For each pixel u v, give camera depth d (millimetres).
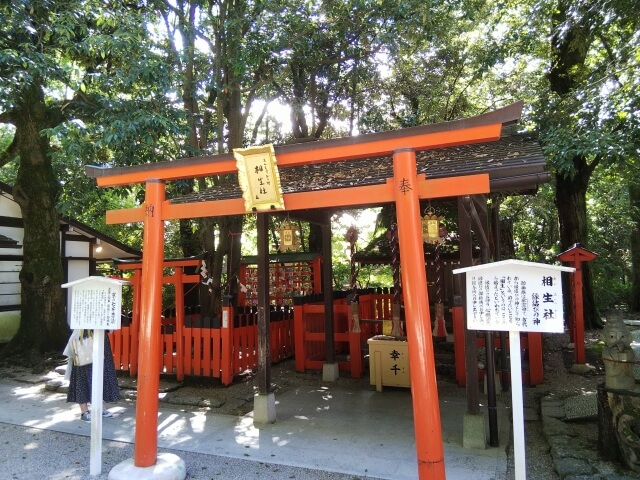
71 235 11234
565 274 11156
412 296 3207
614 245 16969
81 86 6816
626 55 6887
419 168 4094
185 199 5207
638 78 6270
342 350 9062
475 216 4105
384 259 9797
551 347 9273
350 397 6293
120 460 4305
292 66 10102
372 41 8836
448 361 7676
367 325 9234
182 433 4996
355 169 5230
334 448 4469
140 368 3914
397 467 3996
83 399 5387
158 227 4195
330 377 7285
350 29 8953
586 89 7160
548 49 10492
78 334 5418
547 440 4465
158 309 4055
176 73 7309
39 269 9188
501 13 10070
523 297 2967
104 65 8844
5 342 9906
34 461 4293
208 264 8367
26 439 4891
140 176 4387
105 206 9883
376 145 3453
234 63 7594
